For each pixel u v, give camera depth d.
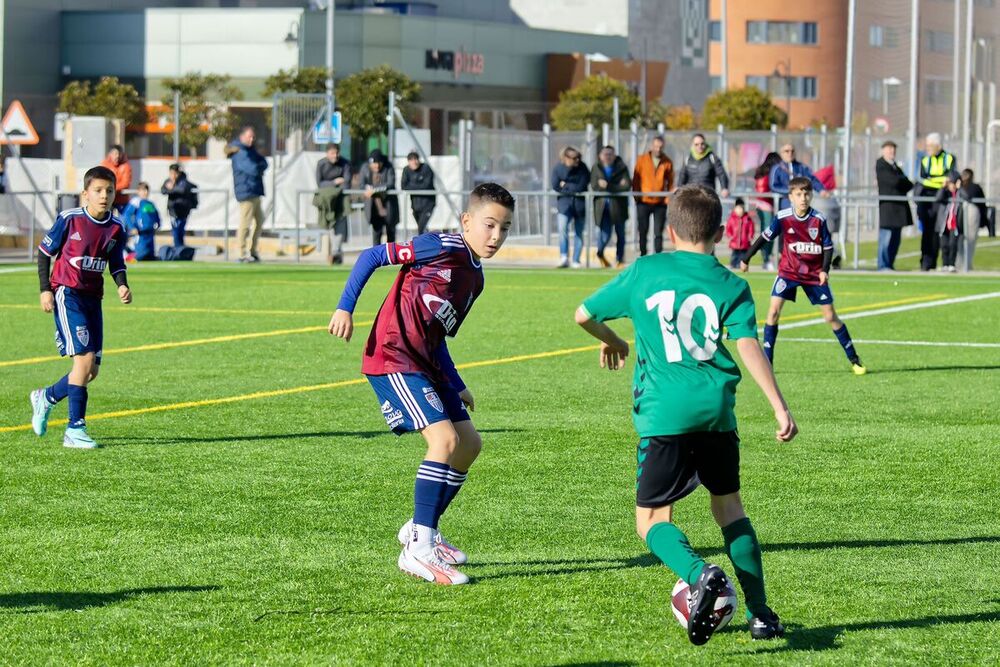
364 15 93.31
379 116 79.69
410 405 8.69
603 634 7.57
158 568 8.88
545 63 104.50
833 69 117.31
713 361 7.27
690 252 7.40
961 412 14.96
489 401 15.64
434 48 96.44
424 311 8.70
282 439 13.37
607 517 10.28
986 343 21.11
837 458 12.47
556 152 48.09
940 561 9.07
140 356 19.42
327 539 9.62
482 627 7.69
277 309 25.81
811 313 25.47
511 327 22.97
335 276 33.41
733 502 7.47
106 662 7.14
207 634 7.57
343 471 11.94
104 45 92.06
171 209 39.44
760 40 116.94
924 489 11.23
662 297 7.27
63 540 9.58
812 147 51.91
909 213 34.84
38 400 13.13
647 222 34.19
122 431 13.79
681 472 7.29
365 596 8.27
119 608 8.03
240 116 90.38
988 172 52.47
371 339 8.84
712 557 9.20
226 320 24.00
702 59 119.12
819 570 8.85
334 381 17.16
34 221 41.66
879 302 27.41
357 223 45.84
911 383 17.09
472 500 10.83
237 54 91.31
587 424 14.19
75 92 80.69
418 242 8.66
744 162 52.56
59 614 7.92
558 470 11.95
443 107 73.38
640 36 115.06
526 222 45.97
